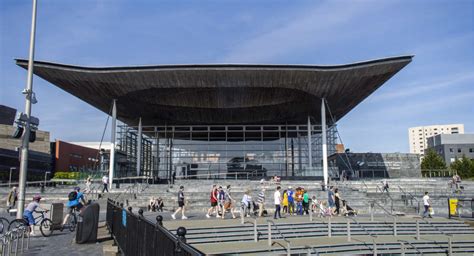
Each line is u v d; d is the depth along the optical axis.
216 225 15.66
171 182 37.75
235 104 39.47
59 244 11.38
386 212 23.05
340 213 23.14
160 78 33.78
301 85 35.03
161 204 24.14
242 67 32.72
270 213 23.80
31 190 30.06
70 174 52.06
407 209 25.97
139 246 6.62
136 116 43.53
